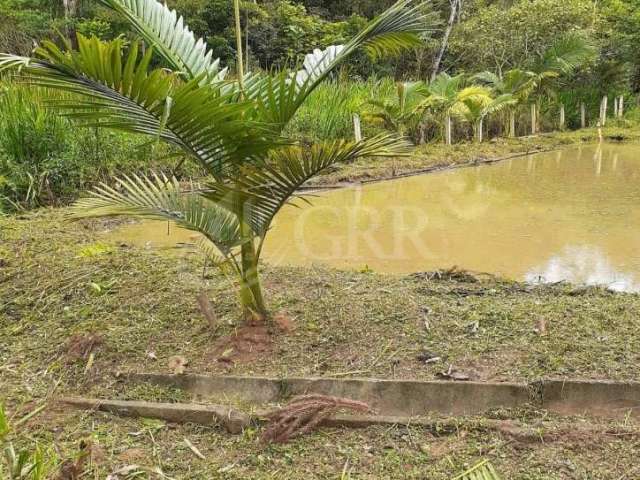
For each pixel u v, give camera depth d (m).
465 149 9.43
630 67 14.70
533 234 4.61
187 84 1.87
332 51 2.70
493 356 2.31
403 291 3.05
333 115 8.80
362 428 1.95
